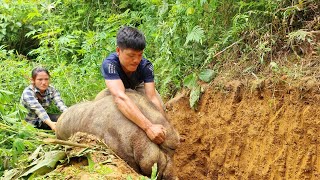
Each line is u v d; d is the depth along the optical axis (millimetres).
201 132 3893
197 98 3918
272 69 3498
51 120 4418
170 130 2783
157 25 4648
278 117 3357
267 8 3877
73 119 2906
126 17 5559
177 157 3980
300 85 3238
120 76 2930
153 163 2670
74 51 5992
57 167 2598
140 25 5152
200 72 4031
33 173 2549
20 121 3238
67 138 2969
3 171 2732
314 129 3148
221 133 3721
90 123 2805
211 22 4250
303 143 3205
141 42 2785
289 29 3787
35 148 2846
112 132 2723
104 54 4953
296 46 3617
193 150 3926
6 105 3480
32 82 4363
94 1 6449
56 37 5980
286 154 3291
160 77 4484
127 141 2686
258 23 3918
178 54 4301
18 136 2805
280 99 3363
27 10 6668
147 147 2670
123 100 2740
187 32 4277
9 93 2998
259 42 3768
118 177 2463
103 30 5434
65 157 2652
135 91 2971
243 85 3637
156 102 3010
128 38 2770
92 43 5168
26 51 6863
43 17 6645
